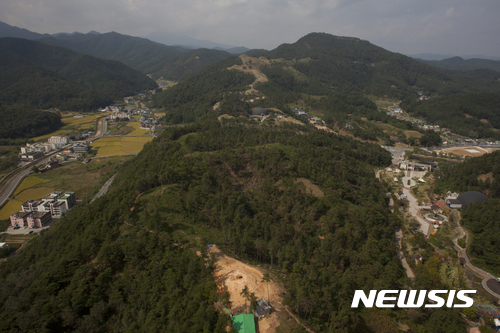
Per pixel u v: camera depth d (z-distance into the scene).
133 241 109.12
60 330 89.00
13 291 98.25
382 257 124.56
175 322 82.06
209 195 153.00
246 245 116.75
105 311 90.81
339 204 157.25
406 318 97.44
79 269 99.69
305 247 127.19
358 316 92.81
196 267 98.44
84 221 135.00
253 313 85.44
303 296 84.75
